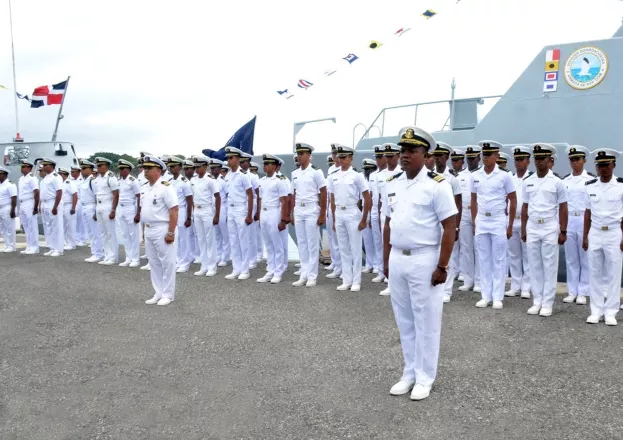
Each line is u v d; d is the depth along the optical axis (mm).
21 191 12805
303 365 5023
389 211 4598
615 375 4637
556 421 3799
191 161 10695
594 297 6367
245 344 5652
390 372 4816
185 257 10367
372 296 7938
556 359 5062
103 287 8680
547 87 9211
